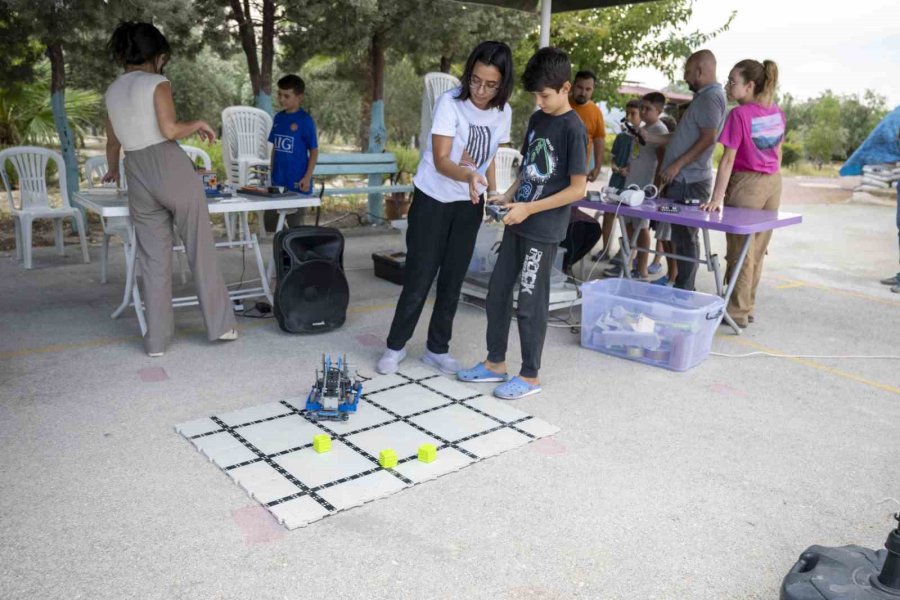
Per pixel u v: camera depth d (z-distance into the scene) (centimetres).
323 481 266
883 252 783
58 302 485
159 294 385
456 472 280
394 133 1531
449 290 372
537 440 309
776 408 356
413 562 224
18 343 404
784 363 421
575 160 322
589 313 426
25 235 566
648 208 449
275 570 217
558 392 364
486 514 252
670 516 256
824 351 446
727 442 316
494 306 359
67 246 654
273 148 559
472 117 333
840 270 688
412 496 261
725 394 371
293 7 695
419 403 341
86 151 1226
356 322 466
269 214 585
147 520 240
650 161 595
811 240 849
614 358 417
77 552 222
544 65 314
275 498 253
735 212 450
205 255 393
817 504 269
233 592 207
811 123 2423
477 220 360
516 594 212
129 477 267
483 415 330
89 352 394
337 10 719
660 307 400
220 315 406
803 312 534
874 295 593
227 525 239
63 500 250
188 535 232
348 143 1619
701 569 228
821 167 2186
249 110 702
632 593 215
